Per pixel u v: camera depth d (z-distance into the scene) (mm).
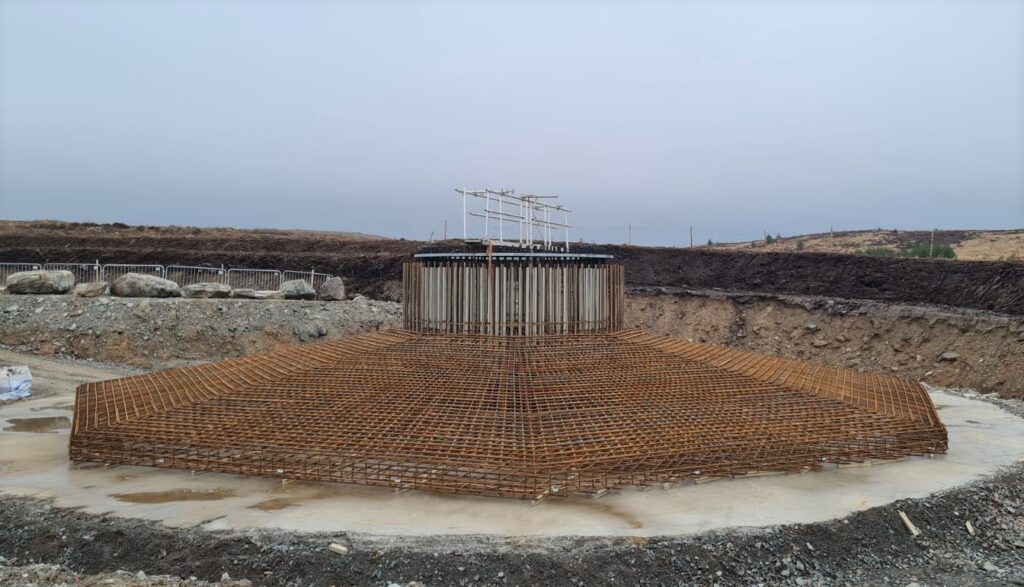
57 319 25953
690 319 36969
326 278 40375
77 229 57125
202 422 11227
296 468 10219
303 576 7707
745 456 10477
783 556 8367
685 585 7719
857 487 10406
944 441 12438
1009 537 9648
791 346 33031
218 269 40469
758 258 38188
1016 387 25219
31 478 10664
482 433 10211
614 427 10531
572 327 14242
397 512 9008
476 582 7531
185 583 7469
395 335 14406
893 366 29453
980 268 30547
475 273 13859
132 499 9656
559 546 8016
